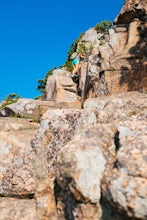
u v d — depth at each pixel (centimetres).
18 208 1152
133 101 1526
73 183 763
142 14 2845
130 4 2872
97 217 738
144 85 2470
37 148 1144
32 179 1254
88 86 2950
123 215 693
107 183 722
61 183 799
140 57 2605
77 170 766
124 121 877
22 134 1689
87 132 845
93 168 767
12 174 1294
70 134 1103
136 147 740
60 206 830
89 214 746
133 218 665
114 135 833
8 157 1455
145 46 2652
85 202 753
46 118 1172
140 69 2536
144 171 685
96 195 744
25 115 2980
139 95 1808
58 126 1136
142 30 2800
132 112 1415
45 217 866
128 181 682
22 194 1252
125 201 669
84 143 810
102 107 1616
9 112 3041
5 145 1509
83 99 3161
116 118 1170
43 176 1095
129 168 702
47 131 1149
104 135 834
